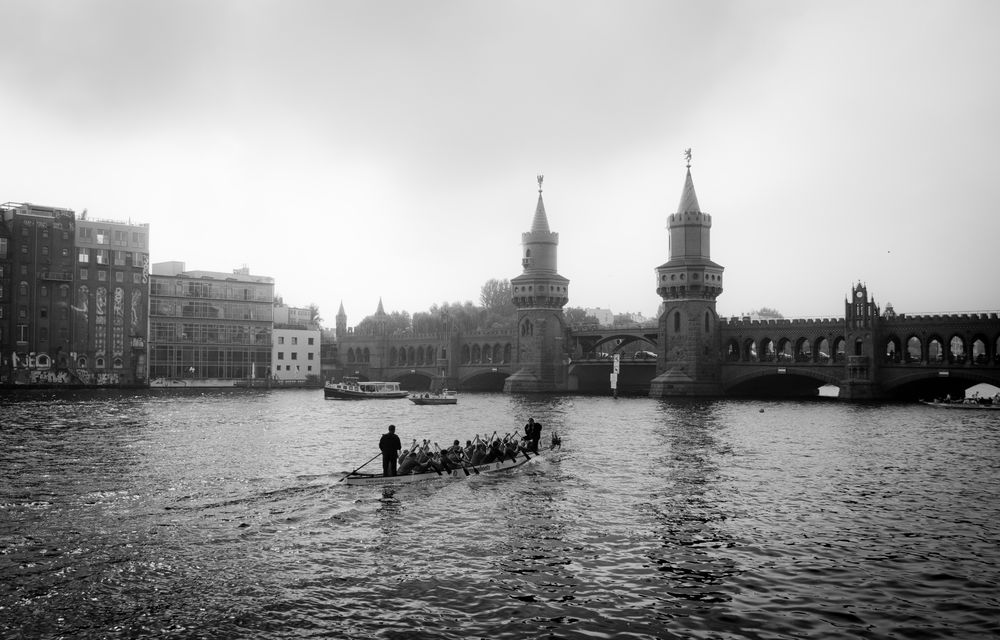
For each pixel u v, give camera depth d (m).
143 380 186.25
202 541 33.53
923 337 132.38
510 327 197.88
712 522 37.44
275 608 25.98
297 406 126.25
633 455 60.50
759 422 91.88
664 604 26.47
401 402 143.75
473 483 47.16
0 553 31.59
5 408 110.69
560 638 23.81
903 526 36.78
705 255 157.38
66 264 174.88
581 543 33.66
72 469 51.97
